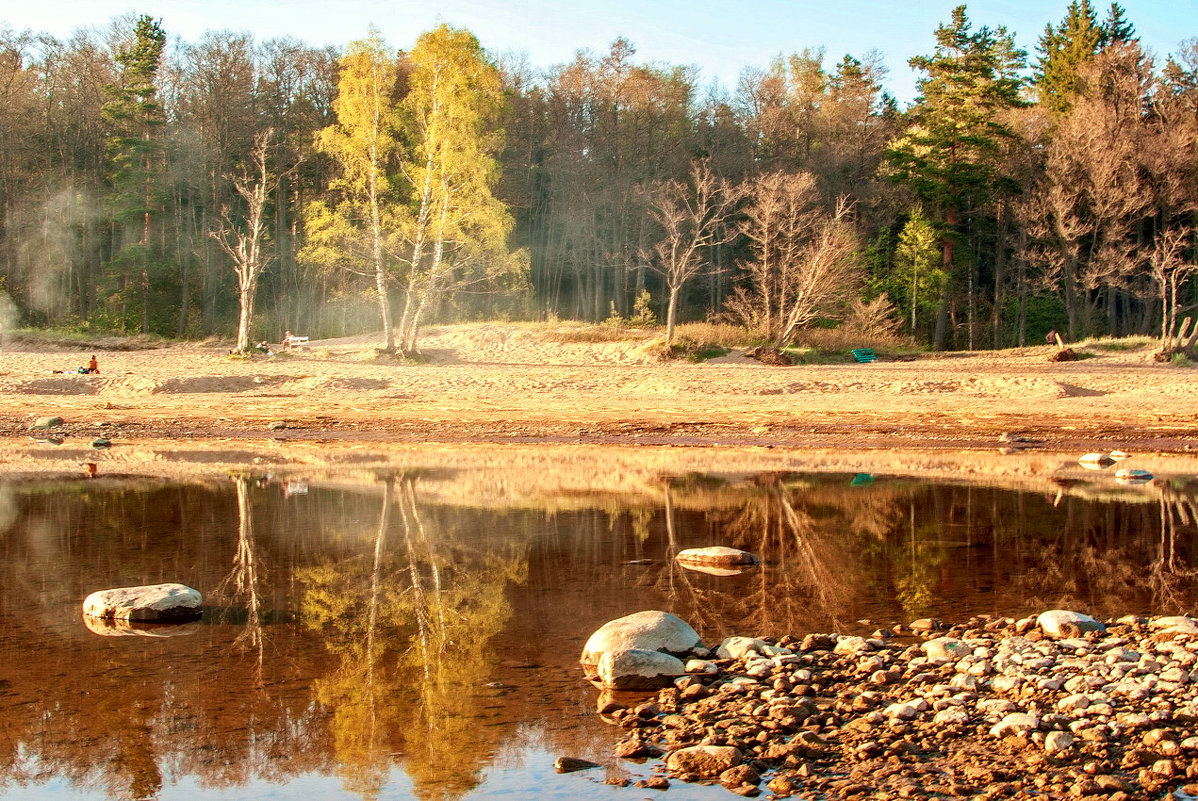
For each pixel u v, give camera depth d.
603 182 58.69
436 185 39.44
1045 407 27.28
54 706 6.43
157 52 54.00
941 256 56.75
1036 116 58.56
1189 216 54.38
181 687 6.80
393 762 5.59
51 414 26.36
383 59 39.09
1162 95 55.22
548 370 35.44
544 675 7.07
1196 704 5.93
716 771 5.36
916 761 5.39
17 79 54.16
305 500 15.02
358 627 8.30
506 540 12.06
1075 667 6.77
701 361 40.91
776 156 62.34
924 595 9.32
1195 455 20.36
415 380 32.50
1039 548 11.55
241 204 56.78
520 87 62.56
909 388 30.83
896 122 64.75
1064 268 53.88
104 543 11.82
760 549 11.54
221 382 31.59
